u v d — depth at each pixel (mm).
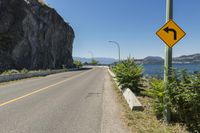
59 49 82562
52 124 8891
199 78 8008
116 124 8953
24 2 59094
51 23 72875
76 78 35938
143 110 11305
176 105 8641
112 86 23750
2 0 53750
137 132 7965
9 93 17656
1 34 51875
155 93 9664
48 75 44938
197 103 7828
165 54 9016
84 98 15414
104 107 12305
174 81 8695
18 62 53812
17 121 9289
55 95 16703
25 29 57312
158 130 7961
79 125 8797
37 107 12117
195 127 7930
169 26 8930
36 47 62312
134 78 18297
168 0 8938
